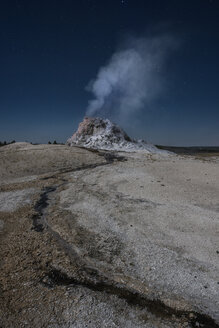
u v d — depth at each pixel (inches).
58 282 189.2
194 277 192.9
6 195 417.7
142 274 198.2
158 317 156.3
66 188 450.3
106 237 257.9
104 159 721.0
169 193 398.0
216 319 155.0
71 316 155.6
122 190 422.3
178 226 280.1
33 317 154.6
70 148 824.3
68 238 256.1
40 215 325.1
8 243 249.1
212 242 243.4
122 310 161.3
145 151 925.8
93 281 190.5
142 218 303.9
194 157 778.2
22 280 190.4
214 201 356.8
